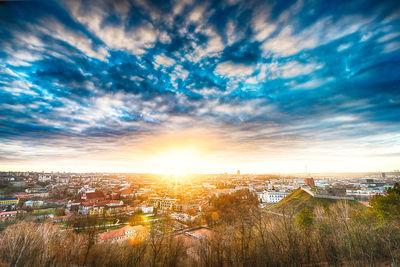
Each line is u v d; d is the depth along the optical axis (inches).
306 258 1649.9
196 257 2027.6
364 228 1668.3
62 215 5984.3
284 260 1656.0
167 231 3764.8
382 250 1579.7
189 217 5565.9
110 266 1673.2
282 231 2023.9
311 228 2177.7
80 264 1678.2
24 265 1477.6
